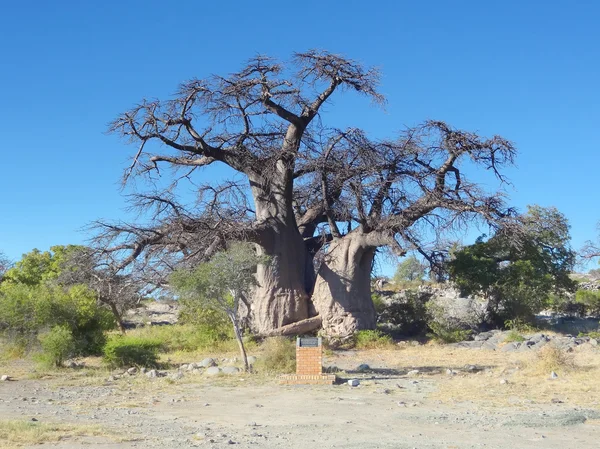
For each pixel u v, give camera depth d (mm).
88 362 22391
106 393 15500
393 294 38406
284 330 28719
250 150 29750
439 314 32375
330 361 23359
